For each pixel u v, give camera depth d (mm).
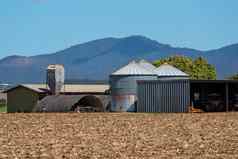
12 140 50500
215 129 60562
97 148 44031
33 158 39000
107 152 41594
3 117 81375
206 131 58312
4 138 52344
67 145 46281
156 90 95500
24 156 39938
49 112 99375
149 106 96188
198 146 44969
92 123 69438
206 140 49562
